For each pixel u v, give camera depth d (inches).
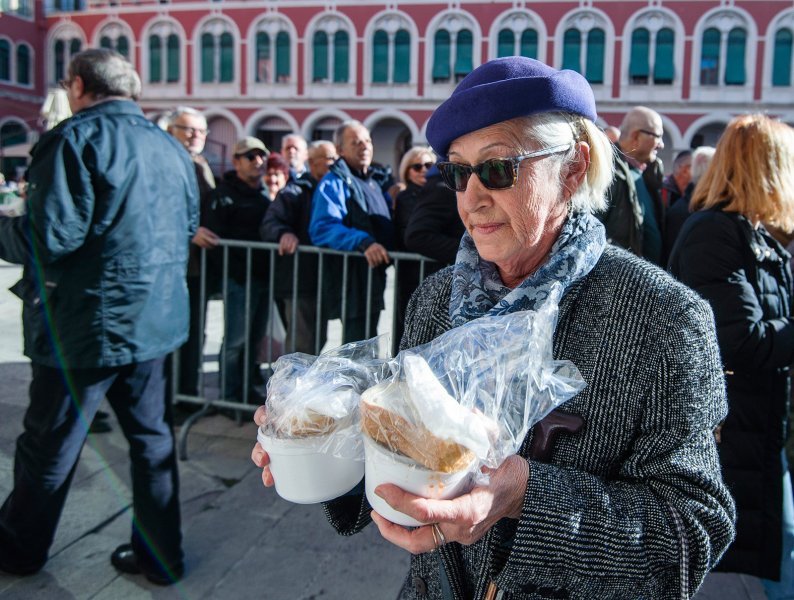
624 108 1117.1
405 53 1173.1
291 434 42.6
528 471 41.1
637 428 43.6
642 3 1085.8
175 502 105.2
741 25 1074.1
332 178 168.7
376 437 37.7
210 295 181.9
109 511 126.6
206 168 195.9
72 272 91.9
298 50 1200.2
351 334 170.9
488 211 45.7
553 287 44.0
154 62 1263.5
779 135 81.3
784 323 79.7
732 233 80.5
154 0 1247.5
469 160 45.4
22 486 99.6
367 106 1193.4
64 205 86.9
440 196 151.6
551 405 40.9
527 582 41.2
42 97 1347.2
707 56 1093.8
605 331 44.2
